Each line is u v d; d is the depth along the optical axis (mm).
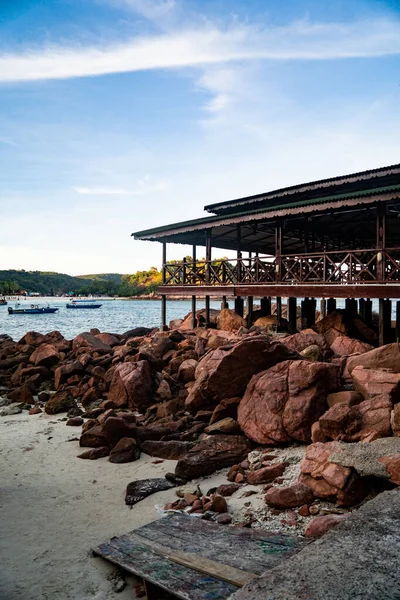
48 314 71312
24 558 4438
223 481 6281
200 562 3738
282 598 2281
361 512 3371
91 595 3836
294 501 5090
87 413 10016
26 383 12500
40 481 6492
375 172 15836
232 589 3270
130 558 4078
